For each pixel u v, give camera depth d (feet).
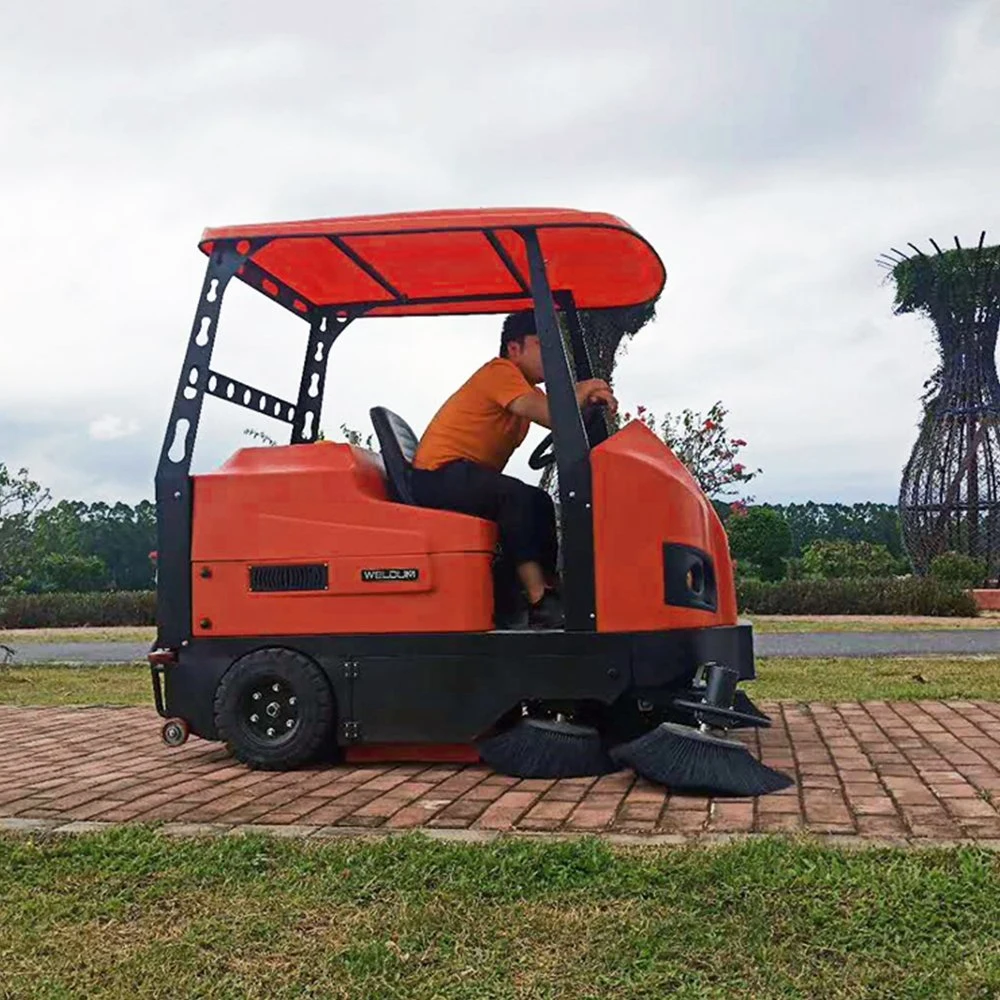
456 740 14.11
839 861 9.01
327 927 8.16
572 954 7.55
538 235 14.66
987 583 62.13
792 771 13.24
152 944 7.97
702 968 7.32
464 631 14.12
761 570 76.89
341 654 14.35
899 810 10.98
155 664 14.83
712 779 12.03
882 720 17.53
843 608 57.77
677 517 14.03
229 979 7.36
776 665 27.99
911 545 66.08
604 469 13.93
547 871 9.02
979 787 12.07
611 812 11.23
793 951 7.49
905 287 64.85
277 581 14.57
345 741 14.32
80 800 12.41
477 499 14.69
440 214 14.30
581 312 19.07
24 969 7.60
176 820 11.30
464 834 10.39
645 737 12.79
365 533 14.37
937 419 63.93
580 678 13.80
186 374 15.02
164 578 14.92
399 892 8.77
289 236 14.71
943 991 6.85
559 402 14.07
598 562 13.85
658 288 16.97
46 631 58.95
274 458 15.03
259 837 10.32
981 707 18.98
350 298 17.81
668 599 13.82
